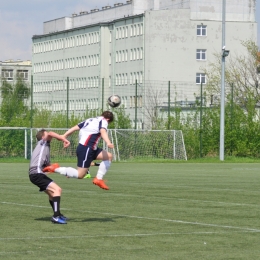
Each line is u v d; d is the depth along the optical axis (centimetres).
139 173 4503
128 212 2094
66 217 1928
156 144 6875
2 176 4016
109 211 2117
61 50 16425
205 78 13762
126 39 14262
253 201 2494
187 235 1616
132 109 11006
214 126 6988
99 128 1878
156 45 13562
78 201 2456
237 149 7050
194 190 3027
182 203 2402
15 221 1841
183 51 13650
